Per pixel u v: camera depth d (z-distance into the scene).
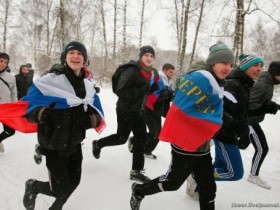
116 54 21.80
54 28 24.81
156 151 5.67
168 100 5.02
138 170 4.05
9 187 3.75
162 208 3.39
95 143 4.48
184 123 2.65
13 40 36.06
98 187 3.85
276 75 3.83
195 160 2.79
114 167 4.60
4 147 5.49
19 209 3.20
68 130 2.76
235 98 3.23
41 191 2.95
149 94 4.58
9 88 5.10
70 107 2.78
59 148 2.72
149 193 3.02
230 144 3.32
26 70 7.81
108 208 3.34
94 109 3.04
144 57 3.95
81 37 22.84
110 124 8.01
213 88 2.60
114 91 4.03
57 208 2.85
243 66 3.36
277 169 5.04
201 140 2.65
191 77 2.64
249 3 9.06
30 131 3.35
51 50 25.94
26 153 5.17
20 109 3.26
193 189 3.58
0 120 3.28
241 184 4.27
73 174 2.93
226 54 2.69
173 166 2.83
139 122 4.02
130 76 3.84
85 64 3.15
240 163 3.34
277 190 4.12
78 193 3.65
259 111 3.90
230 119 3.10
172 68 5.10
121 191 3.76
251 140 4.27
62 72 2.83
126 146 5.75
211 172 2.87
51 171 2.77
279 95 15.37
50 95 2.74
